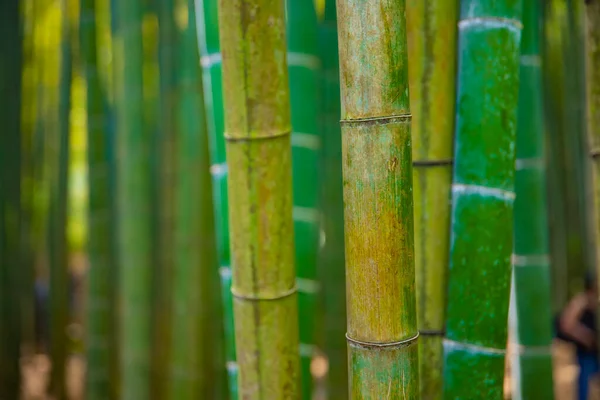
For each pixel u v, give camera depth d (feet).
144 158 10.81
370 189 5.67
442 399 6.68
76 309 22.85
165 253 12.48
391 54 5.61
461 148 6.48
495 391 6.59
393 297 5.73
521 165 7.92
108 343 13.29
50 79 18.16
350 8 5.62
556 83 15.40
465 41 6.43
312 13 7.88
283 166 6.46
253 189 6.42
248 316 6.57
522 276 7.96
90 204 13.28
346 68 5.67
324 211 10.93
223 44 6.34
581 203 17.49
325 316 11.18
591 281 13.69
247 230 6.48
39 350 21.15
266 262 6.49
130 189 10.83
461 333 6.56
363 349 5.78
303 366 7.80
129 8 10.45
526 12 7.75
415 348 5.83
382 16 5.58
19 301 16.35
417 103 6.55
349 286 5.82
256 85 6.32
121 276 11.15
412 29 6.52
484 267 6.49
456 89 6.52
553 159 15.92
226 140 6.47
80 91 19.36
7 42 14.78
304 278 7.70
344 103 5.71
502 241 6.49
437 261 6.63
